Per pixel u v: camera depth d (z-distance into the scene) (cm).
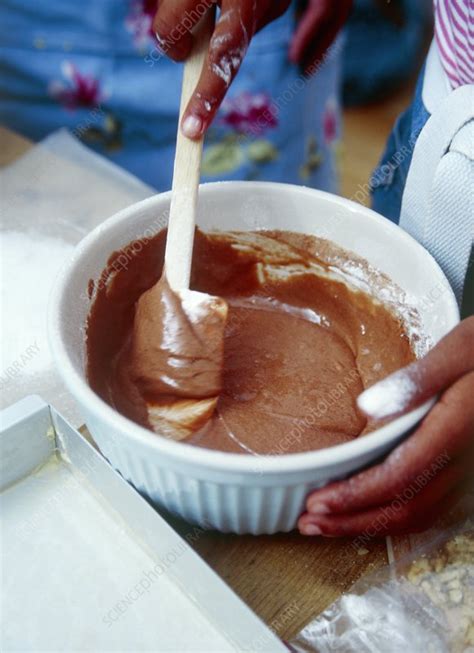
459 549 62
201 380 65
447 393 56
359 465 55
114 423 54
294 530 63
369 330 75
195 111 64
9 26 108
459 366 56
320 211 74
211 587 55
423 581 59
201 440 64
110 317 71
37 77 112
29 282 89
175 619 57
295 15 105
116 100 111
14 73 113
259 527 61
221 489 55
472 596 59
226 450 63
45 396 76
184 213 66
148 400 67
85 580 59
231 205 75
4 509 64
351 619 57
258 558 62
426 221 73
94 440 66
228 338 76
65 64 110
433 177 70
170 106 111
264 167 118
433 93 74
